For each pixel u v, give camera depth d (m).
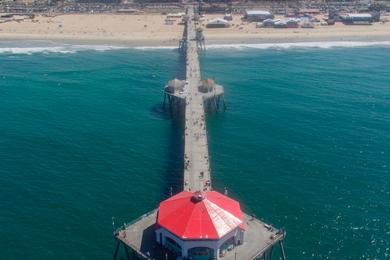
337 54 173.12
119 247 65.31
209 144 95.56
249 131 102.25
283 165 87.06
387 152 92.19
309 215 72.19
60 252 64.56
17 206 74.25
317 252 64.38
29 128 103.25
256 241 56.31
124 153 91.88
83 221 70.75
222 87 120.38
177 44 186.00
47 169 85.50
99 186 80.00
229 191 78.12
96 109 115.56
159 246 55.88
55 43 184.25
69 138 98.44
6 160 88.50
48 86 133.38
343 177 82.88
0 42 183.88
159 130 103.25
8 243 66.06
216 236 52.03
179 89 114.62
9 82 136.75
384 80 140.00
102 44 184.50
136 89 131.75
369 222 70.50
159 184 80.56
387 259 62.88
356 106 117.31
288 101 120.94
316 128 103.75
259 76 143.75
